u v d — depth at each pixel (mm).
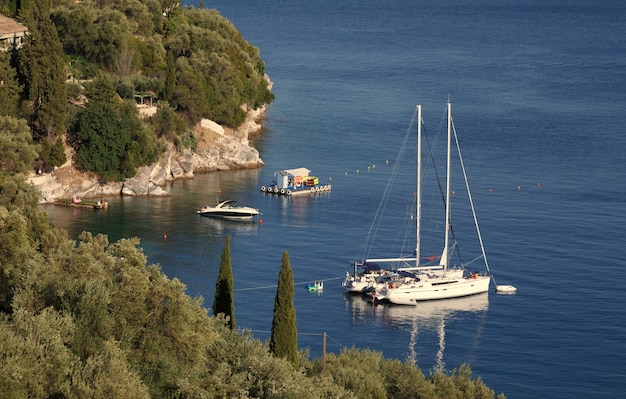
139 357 85062
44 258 109500
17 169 176000
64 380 77875
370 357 112688
